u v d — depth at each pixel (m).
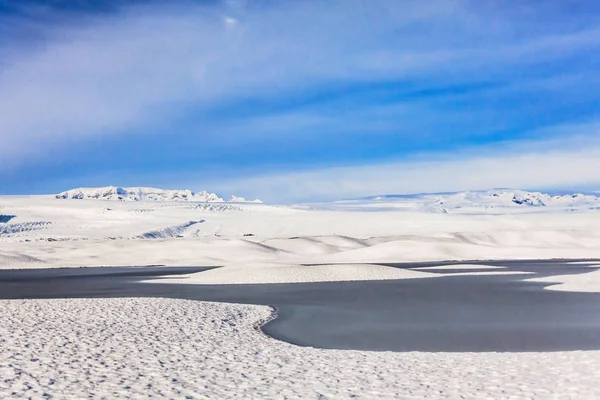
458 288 35.03
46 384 11.51
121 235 135.88
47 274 57.09
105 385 11.45
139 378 12.09
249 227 159.25
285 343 16.77
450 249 84.44
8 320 20.27
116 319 20.61
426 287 36.19
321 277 43.78
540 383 11.48
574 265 61.97
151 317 21.19
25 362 13.55
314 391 11.01
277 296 31.20
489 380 11.82
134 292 34.56
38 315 21.58
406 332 18.91
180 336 17.53
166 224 153.25
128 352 14.91
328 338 17.77
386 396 10.60
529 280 40.16
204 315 22.06
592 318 21.75
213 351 15.28
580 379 11.77
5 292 35.69
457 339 17.50
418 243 86.19
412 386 11.37
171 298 28.91
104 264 77.00
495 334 18.38
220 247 85.94
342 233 151.38
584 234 113.69
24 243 107.00
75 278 50.06
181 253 84.00
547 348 15.94
